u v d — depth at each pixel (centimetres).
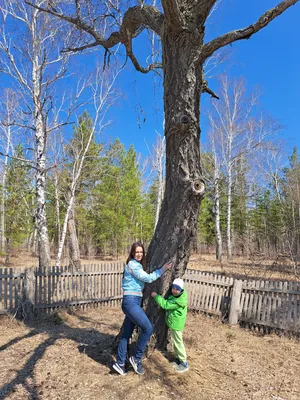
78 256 1608
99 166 2547
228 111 2269
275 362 503
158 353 455
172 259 432
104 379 383
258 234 3341
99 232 3061
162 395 359
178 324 425
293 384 423
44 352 466
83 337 545
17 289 695
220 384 407
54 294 760
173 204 427
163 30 424
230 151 2277
